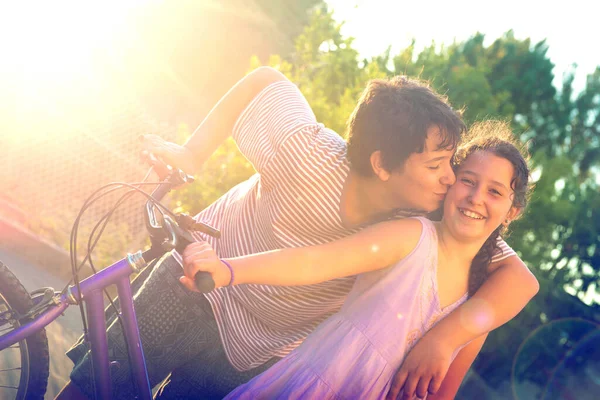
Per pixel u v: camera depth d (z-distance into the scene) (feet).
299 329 9.25
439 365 7.48
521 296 8.16
